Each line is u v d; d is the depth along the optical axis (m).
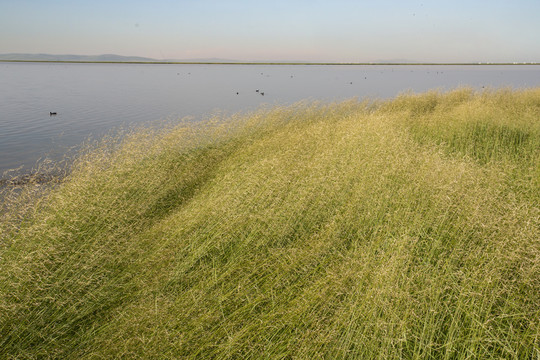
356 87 53.53
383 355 3.35
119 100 37.34
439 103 18.56
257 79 80.88
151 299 4.40
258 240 5.64
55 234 5.14
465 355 3.50
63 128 21.77
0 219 5.31
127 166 8.34
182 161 10.35
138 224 6.69
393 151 8.47
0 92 45.16
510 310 3.83
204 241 5.65
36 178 9.99
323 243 5.31
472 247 4.93
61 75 94.06
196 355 3.60
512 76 83.38
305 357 3.39
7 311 3.84
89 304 4.34
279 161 8.20
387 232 5.39
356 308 3.85
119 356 3.47
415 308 3.89
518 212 5.18
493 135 12.00
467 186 6.39
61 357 3.64
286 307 4.12
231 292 4.41
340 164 8.07
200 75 104.81
